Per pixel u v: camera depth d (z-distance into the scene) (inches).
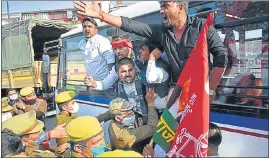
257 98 96.4
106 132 138.3
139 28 117.6
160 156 106.3
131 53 128.5
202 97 93.4
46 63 171.3
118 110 124.8
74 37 158.9
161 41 114.2
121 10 127.3
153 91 117.7
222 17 103.7
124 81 129.0
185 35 108.3
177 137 97.0
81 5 117.2
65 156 119.4
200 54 94.4
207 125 93.3
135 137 120.1
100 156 85.1
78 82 159.9
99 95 146.2
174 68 111.1
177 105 101.2
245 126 98.0
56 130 131.5
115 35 133.8
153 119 118.2
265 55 95.0
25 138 117.0
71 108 152.2
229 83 101.9
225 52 102.0
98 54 143.8
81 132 102.2
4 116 157.2
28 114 122.4
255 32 97.0
